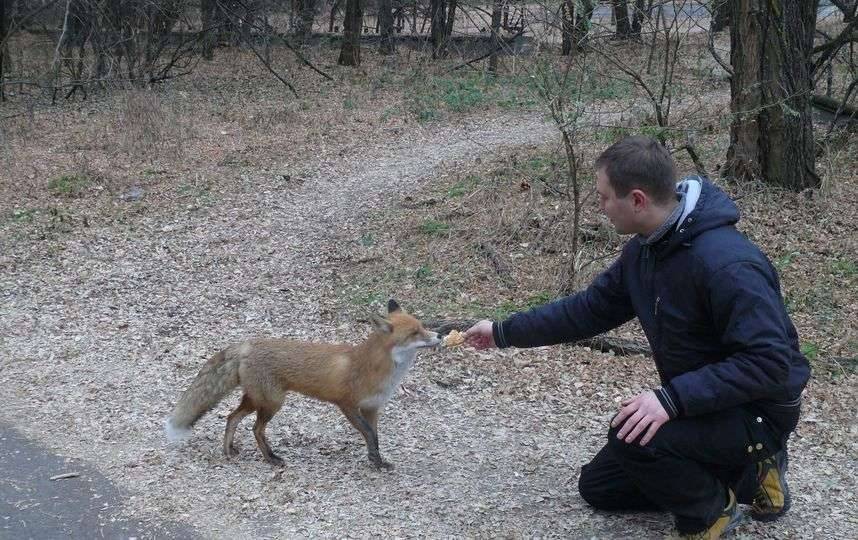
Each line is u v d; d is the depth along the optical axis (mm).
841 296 7062
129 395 5688
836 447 4809
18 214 10406
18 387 5836
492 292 7742
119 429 5164
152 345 6664
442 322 6770
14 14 18750
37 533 4000
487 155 12617
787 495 3812
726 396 3174
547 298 7457
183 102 17719
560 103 6973
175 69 21938
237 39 23891
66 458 4785
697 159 8336
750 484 3723
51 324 7113
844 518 3986
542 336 4039
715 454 3436
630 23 9102
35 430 5160
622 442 3545
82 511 4207
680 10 8078
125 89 16625
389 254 8914
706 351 3420
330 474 4531
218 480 4480
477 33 24828
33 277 8398
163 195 11359
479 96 14414
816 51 11086
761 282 3182
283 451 4844
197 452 4844
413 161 13125
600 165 3422
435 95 17062
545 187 9414
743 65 8930
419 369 6086
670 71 8977
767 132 8992
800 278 7426
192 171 12523
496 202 9578
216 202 11117
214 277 8492
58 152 13508
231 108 17484
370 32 31766
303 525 4008
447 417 5316
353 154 13797
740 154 9195
